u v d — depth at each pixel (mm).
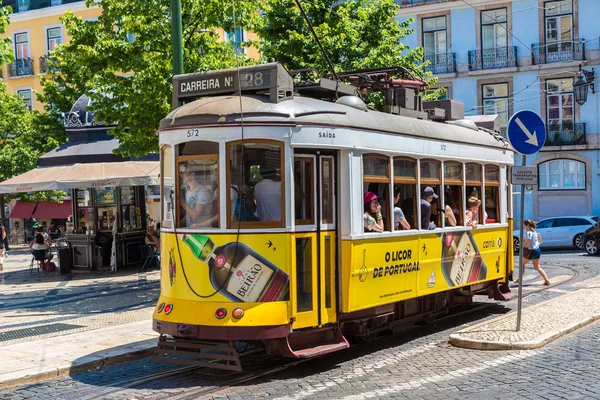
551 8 37312
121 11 17109
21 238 42094
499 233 13742
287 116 8695
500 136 14297
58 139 36312
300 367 9203
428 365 9133
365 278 9555
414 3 40031
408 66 20750
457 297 12891
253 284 8500
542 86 37656
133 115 17188
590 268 21438
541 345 10070
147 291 17344
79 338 11297
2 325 13039
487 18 38719
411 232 10570
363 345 10648
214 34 18344
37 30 45469
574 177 37281
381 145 9922
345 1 21031
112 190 22828
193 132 8844
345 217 9297
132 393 8102
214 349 8469
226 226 8602
